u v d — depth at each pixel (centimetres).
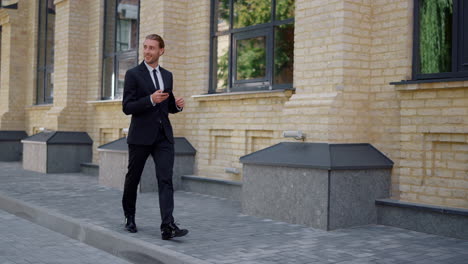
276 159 628
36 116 1509
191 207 720
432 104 578
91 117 1247
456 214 530
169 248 470
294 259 438
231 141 855
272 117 771
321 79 650
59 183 988
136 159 523
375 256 452
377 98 646
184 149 916
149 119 512
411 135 599
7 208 769
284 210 618
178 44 952
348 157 594
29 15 1563
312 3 664
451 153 568
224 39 895
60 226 614
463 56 568
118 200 775
